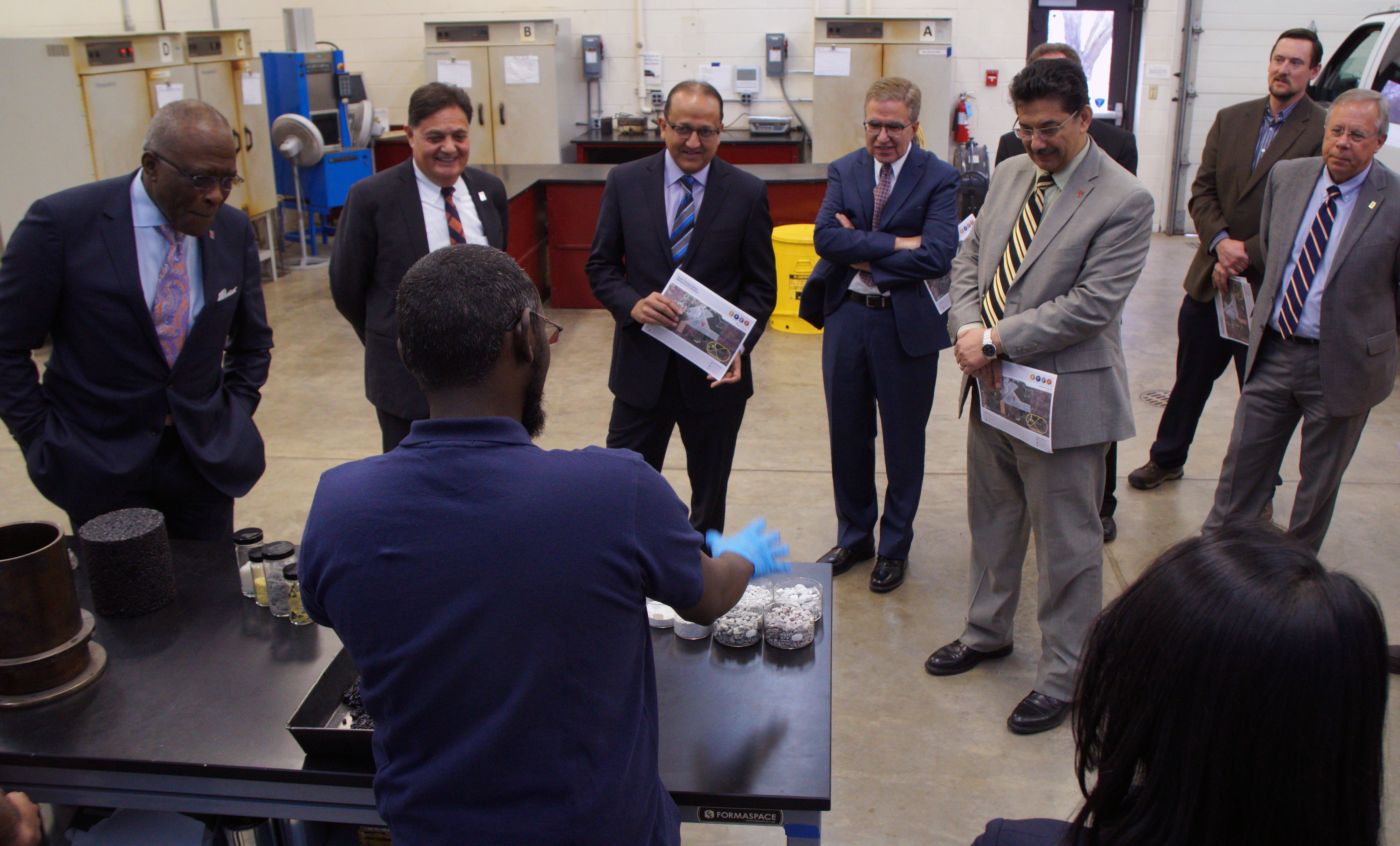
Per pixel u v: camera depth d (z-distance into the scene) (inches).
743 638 66.9
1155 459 152.1
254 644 66.6
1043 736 97.7
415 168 107.7
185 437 89.7
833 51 305.3
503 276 43.4
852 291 118.2
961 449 171.8
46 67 206.7
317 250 319.6
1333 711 24.5
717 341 108.1
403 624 40.6
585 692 41.2
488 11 340.2
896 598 123.6
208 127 79.7
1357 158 103.7
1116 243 86.4
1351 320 107.0
